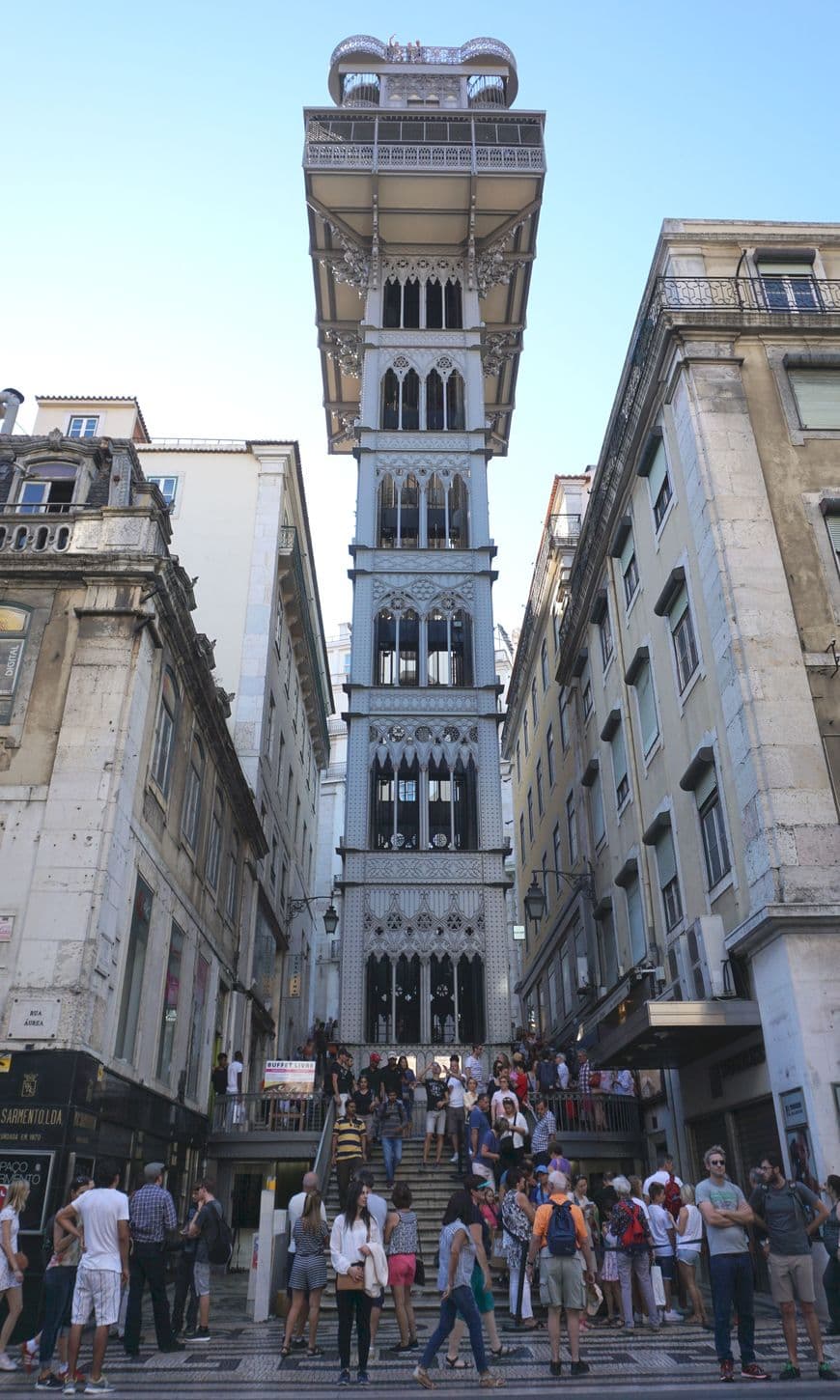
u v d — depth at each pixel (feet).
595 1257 41.88
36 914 43.34
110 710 47.88
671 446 65.98
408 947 84.99
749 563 55.26
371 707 94.07
